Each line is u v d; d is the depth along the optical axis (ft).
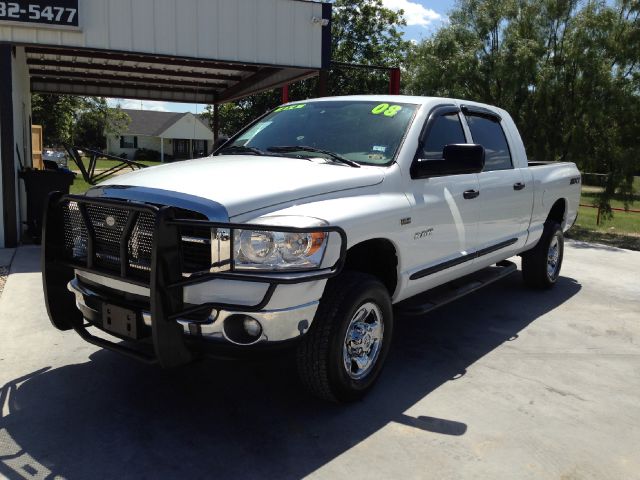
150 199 10.92
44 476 9.78
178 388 13.23
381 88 106.52
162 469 10.09
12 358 14.67
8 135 27.37
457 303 21.03
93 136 206.90
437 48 50.49
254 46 32.14
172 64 41.55
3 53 26.86
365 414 12.24
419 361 15.28
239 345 10.53
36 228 29.50
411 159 14.06
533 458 10.78
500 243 18.25
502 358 15.71
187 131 207.62
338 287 11.82
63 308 12.87
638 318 19.94
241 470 10.12
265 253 10.41
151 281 10.15
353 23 104.58
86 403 12.41
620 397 13.52
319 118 15.89
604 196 46.09
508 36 47.96
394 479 10.00
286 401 12.73
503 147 19.12
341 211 11.58
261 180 11.66
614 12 43.21
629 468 10.55
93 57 38.50
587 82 43.98
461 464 10.50
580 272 27.73
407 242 13.48
